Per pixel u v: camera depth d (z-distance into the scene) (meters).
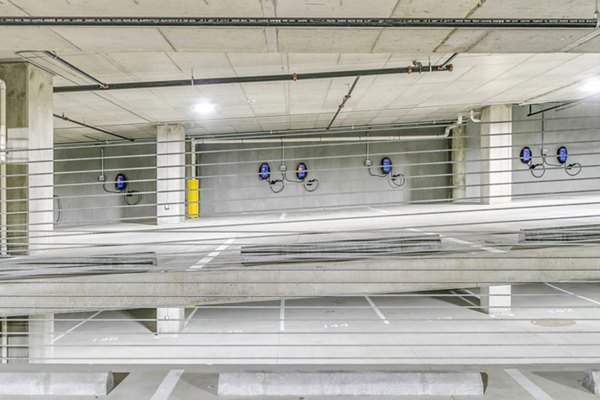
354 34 4.32
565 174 14.94
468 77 8.63
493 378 2.02
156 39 4.48
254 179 15.57
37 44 4.61
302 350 7.46
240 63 6.89
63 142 14.83
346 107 11.21
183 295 4.06
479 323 8.84
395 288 4.18
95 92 8.09
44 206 6.31
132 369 2.15
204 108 10.09
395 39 4.49
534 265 4.21
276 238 6.64
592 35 4.27
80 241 7.00
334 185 15.60
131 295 4.08
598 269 4.23
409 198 15.54
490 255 4.21
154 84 7.66
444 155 15.48
